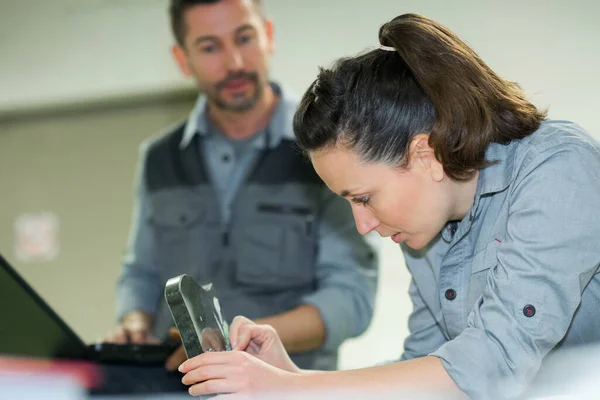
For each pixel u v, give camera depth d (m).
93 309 3.99
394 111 1.23
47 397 1.36
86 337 3.98
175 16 2.36
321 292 2.19
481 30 3.23
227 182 2.38
